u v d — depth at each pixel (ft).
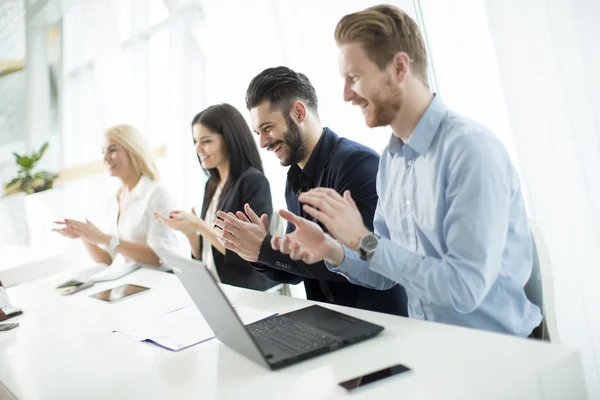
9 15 11.53
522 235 4.93
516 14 5.82
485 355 3.94
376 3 7.63
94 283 8.67
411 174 5.26
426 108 5.08
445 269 4.52
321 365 4.20
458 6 6.72
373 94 5.17
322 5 8.50
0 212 11.47
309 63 8.84
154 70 11.97
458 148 4.73
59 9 11.80
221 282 8.82
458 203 4.61
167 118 12.00
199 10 11.44
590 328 5.87
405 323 4.78
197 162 11.86
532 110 5.88
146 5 11.80
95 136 12.08
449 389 3.56
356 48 5.12
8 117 11.59
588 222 5.71
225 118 8.67
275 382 4.05
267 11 9.98
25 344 6.07
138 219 9.95
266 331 4.98
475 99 6.75
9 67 11.55
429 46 7.06
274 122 6.73
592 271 5.78
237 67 10.67
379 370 3.93
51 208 11.77
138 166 10.23
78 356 5.41
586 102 5.53
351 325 4.77
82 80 11.98
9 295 8.69
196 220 8.68
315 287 6.84
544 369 3.67
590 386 5.94
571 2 5.47
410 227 5.37
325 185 6.65
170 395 4.17
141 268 9.23
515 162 6.50
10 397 4.96
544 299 4.98
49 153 11.89
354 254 5.39
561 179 5.80
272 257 6.13
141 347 5.34
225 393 4.02
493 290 4.93
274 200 10.51
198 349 5.01
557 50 5.61
